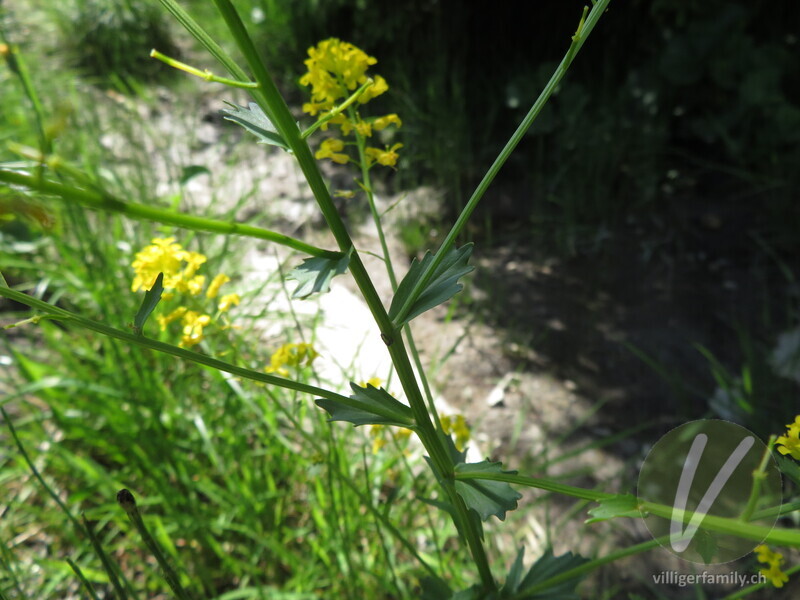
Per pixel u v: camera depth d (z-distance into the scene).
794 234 0.50
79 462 0.32
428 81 0.62
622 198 0.54
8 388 0.38
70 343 0.39
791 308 0.45
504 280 0.49
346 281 0.48
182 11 0.14
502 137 0.60
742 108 0.54
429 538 0.32
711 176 0.55
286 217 0.54
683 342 0.44
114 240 0.42
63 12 0.74
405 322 0.15
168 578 0.16
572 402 0.41
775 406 0.39
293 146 0.14
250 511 0.30
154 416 0.33
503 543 0.33
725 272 0.48
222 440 0.34
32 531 0.32
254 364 0.35
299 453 0.32
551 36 0.63
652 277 0.49
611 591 0.31
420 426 0.16
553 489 0.15
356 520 0.30
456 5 0.64
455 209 0.55
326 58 0.18
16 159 0.48
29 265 0.41
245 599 0.30
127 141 0.58
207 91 0.69
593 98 0.59
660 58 0.55
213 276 0.40
